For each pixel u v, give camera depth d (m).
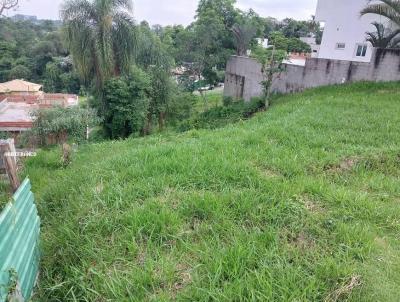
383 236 2.61
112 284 2.02
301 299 1.83
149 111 15.44
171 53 19.16
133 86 13.73
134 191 3.19
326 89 9.43
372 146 4.66
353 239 2.43
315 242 2.45
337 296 1.89
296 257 2.22
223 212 2.78
